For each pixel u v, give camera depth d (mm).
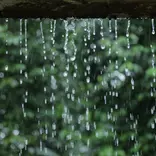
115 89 4867
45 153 4887
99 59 4836
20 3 1645
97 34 4742
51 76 4922
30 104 4957
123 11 1693
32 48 4828
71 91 4973
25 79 4906
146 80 4734
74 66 4922
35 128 4945
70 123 4961
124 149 4832
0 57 4816
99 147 4863
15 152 4848
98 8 1670
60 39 4840
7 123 4887
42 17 1796
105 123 4898
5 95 4910
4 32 4656
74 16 1764
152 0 1585
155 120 4727
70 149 4914
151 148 4762
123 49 4680
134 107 4852
